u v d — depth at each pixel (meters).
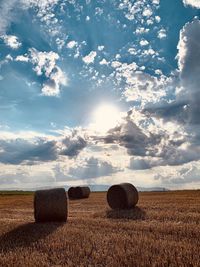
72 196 40.28
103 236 11.95
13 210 27.16
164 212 19.17
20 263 8.65
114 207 24.39
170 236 11.78
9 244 11.33
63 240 11.45
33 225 16.08
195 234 11.94
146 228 13.55
